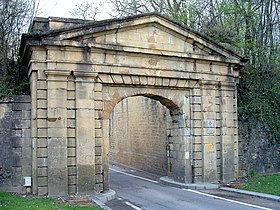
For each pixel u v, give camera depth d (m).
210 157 16.58
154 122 22.89
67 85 13.82
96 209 10.77
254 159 18.66
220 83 17.02
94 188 13.77
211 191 15.21
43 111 13.45
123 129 29.61
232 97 17.42
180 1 25.48
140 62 15.15
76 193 13.52
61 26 14.53
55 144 13.37
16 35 17.03
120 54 14.75
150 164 23.61
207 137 16.58
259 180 16.88
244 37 21.80
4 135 13.72
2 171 13.57
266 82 20.33
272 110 19.69
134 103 26.88
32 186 13.45
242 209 11.49
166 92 16.19
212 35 20.58
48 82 13.49
